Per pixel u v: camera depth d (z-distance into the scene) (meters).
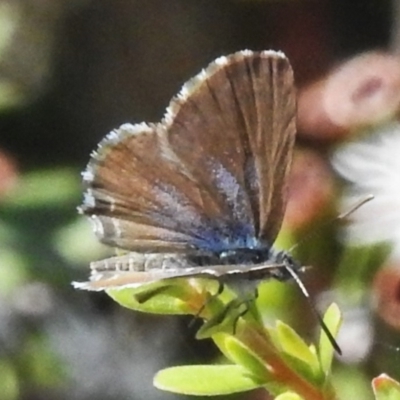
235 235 0.30
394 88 0.36
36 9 0.59
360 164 0.35
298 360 0.29
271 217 0.30
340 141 0.35
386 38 0.55
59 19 0.58
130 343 0.42
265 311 0.34
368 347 0.34
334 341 0.29
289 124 0.30
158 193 0.29
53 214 0.43
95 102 0.59
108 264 0.29
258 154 0.30
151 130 0.29
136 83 0.59
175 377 0.29
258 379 0.29
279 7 0.57
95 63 0.59
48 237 0.43
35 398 0.41
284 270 0.29
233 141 0.30
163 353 0.42
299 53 0.56
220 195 0.30
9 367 0.41
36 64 0.59
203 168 0.30
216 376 0.29
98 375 0.41
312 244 0.35
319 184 0.35
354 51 0.56
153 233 0.29
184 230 0.29
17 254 0.42
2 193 0.43
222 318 0.29
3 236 0.42
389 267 0.34
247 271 0.29
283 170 0.30
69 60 0.59
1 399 0.40
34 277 0.42
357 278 0.34
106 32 0.59
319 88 0.36
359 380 0.34
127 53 0.59
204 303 0.29
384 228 0.34
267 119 0.30
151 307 0.29
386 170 0.35
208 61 0.58
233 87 0.30
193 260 0.29
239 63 0.29
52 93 0.59
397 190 0.35
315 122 0.36
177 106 0.29
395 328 0.34
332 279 0.34
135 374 0.41
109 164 0.29
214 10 0.58
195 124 0.30
